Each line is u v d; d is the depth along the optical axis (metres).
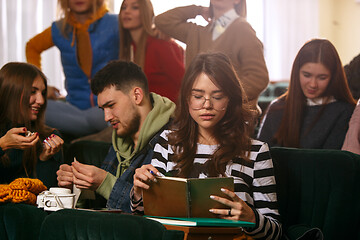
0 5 8.34
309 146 3.72
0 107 3.30
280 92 8.10
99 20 4.92
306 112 3.82
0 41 8.34
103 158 3.54
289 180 2.96
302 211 2.89
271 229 2.38
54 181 3.38
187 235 2.09
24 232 2.47
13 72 3.31
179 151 2.70
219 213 2.22
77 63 4.98
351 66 4.13
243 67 3.80
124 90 3.26
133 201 2.62
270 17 11.18
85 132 4.85
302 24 11.39
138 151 3.24
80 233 2.13
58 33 5.05
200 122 2.59
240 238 2.47
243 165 2.59
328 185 2.83
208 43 3.94
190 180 2.20
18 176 3.33
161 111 3.26
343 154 2.85
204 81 2.56
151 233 1.97
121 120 3.27
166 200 2.28
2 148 3.14
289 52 11.30
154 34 4.56
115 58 4.95
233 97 2.62
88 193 3.32
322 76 3.72
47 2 8.60
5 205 2.59
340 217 2.77
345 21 12.08
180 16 4.18
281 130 3.84
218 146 2.64
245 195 2.54
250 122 2.71
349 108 3.73
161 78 4.55
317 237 2.37
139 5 4.53
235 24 3.86
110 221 2.07
